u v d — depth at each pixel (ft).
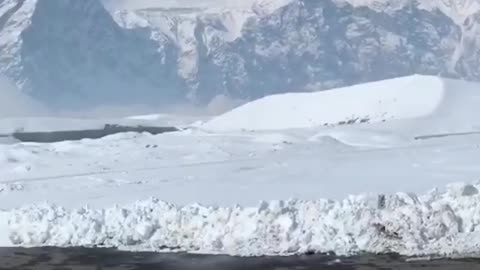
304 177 114.01
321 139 191.31
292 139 195.72
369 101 324.19
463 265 58.95
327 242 67.62
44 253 68.44
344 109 325.42
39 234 74.90
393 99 312.50
